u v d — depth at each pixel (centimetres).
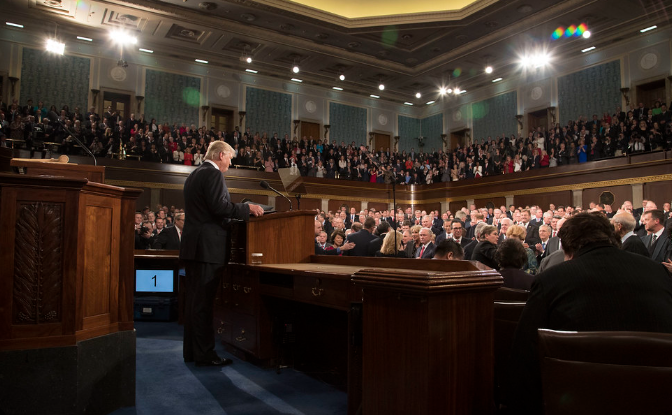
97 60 1500
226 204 350
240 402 277
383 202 1692
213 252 354
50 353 226
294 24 1390
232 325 392
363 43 1525
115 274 269
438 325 168
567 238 179
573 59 1576
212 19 1353
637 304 148
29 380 222
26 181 226
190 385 309
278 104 1812
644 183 1155
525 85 1723
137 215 869
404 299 175
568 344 132
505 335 215
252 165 1520
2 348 217
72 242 235
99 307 257
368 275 187
